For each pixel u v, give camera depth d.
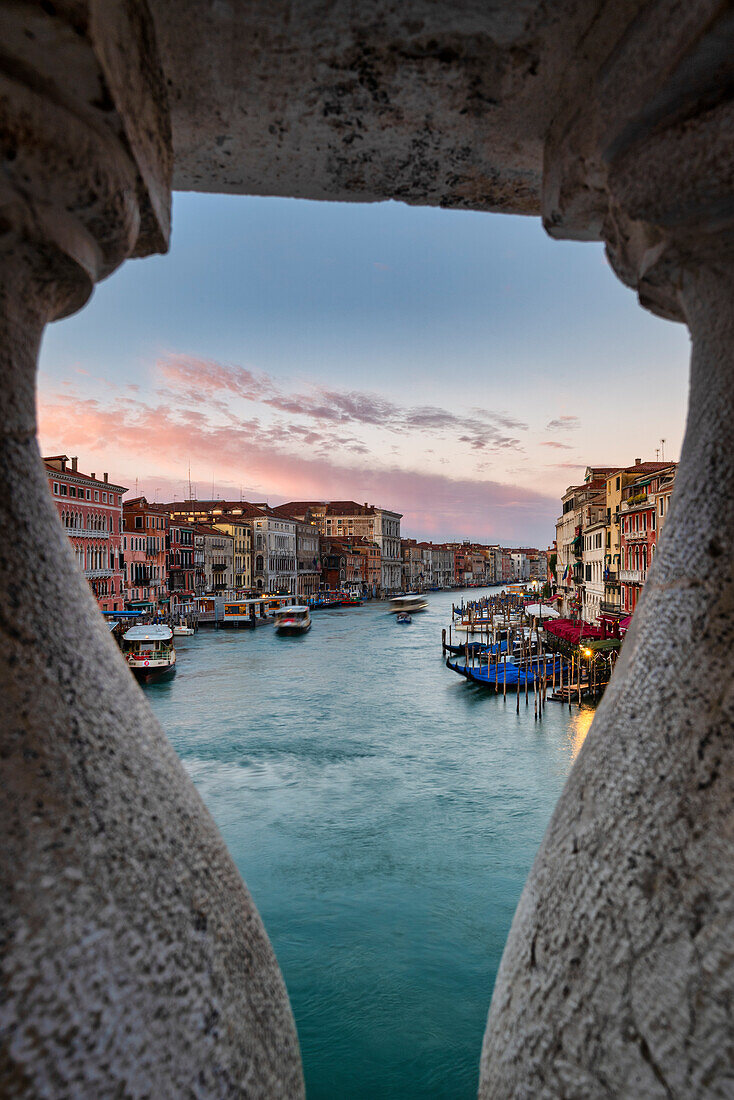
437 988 9.41
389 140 1.82
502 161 1.91
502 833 14.64
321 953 10.27
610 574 44.72
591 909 1.20
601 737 1.38
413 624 70.81
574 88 1.56
